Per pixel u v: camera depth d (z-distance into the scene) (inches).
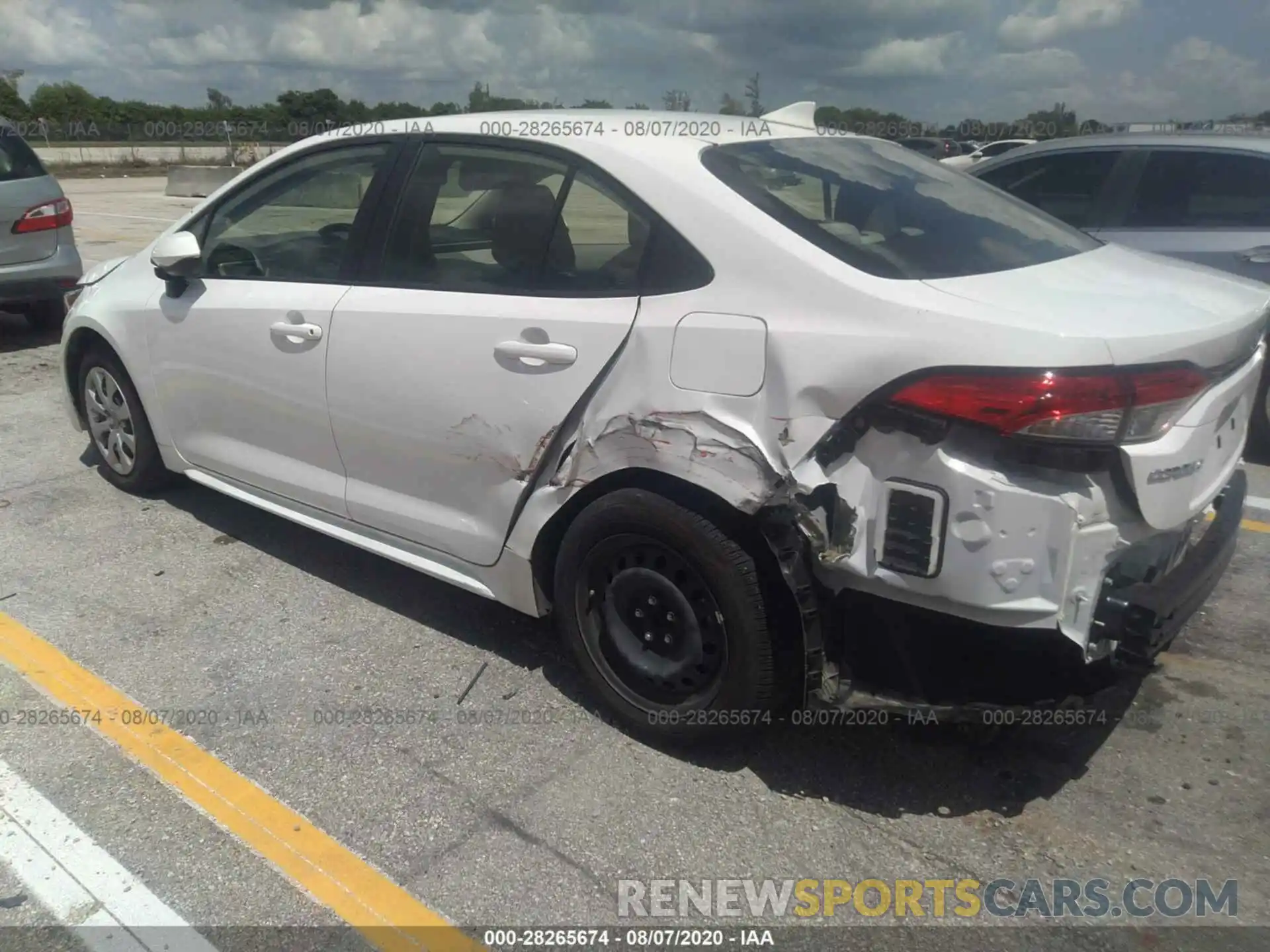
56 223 300.0
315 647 139.3
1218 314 100.3
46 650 138.0
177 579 158.7
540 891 96.7
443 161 129.0
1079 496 88.4
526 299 117.3
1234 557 166.2
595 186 114.5
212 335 153.5
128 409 180.7
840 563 96.8
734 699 107.9
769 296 100.3
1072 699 98.2
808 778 112.5
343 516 144.5
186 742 118.3
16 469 206.7
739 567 102.8
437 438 126.3
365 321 131.3
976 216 120.2
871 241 105.1
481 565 128.3
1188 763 114.8
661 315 105.9
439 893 96.3
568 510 118.3
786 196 109.3
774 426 98.7
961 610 92.5
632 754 116.6
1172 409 91.2
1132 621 91.8
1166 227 220.8
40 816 106.0
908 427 91.4
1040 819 106.2
